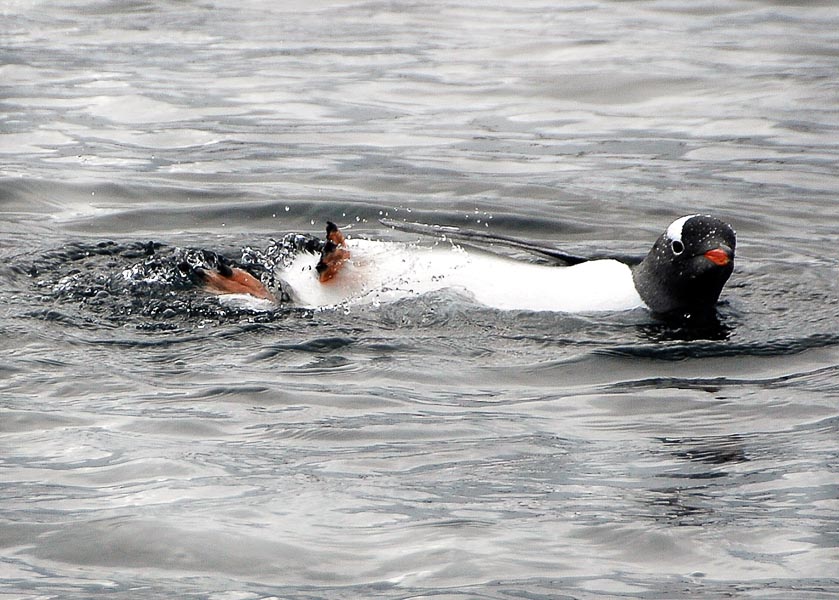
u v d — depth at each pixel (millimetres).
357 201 48094
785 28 76125
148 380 30016
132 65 68750
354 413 28281
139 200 48250
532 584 20625
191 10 82562
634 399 29641
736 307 37188
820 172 52594
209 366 31031
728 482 24641
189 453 25641
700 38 73875
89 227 44688
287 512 23094
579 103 62594
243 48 72875
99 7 82875
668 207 48469
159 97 62750
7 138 55594
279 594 20297
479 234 38062
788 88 63938
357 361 31672
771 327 35250
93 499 23469
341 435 26969
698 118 59969
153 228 45031
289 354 31953
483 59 70250
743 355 32844
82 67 68000
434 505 23531
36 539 21953
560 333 33906
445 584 20609
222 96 63250
